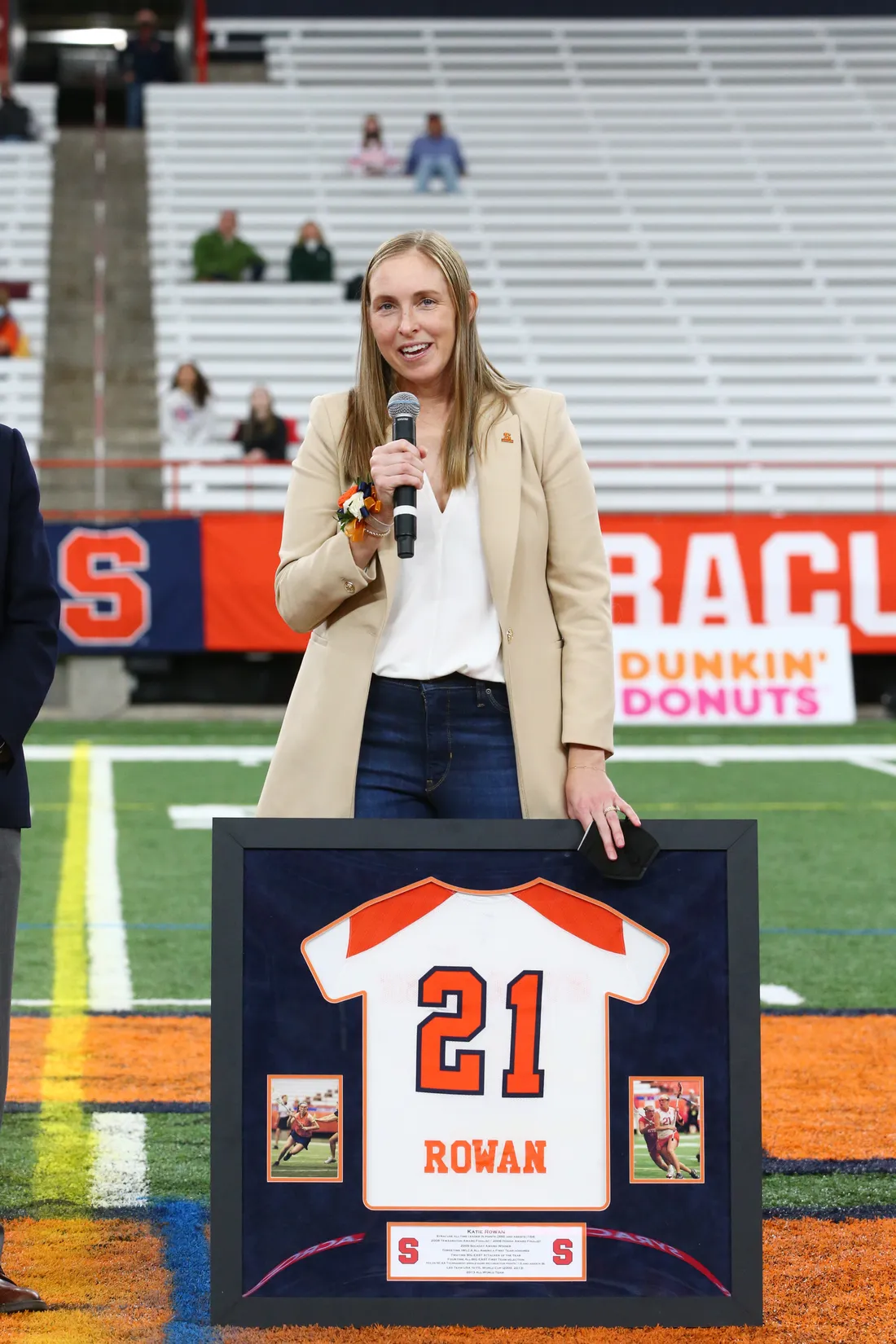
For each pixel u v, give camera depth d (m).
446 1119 4.46
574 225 34.72
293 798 4.70
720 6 42.28
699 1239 4.45
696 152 37.25
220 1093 4.43
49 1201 5.67
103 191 35.69
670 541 23.06
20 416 28.28
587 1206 4.46
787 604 23.16
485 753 4.73
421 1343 4.47
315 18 41.56
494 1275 4.44
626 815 4.50
